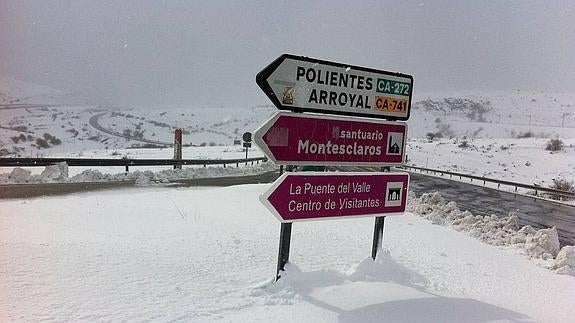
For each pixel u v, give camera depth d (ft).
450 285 17.13
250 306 12.80
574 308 16.17
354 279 15.75
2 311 10.86
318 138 15.39
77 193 50.34
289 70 14.73
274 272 16.22
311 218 15.34
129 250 17.78
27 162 73.10
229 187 59.31
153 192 52.75
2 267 14.02
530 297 17.22
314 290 14.21
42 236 19.94
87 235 21.09
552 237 30.07
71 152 183.52
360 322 12.05
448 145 231.71
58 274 13.87
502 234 34.53
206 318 11.69
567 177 148.05
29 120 369.91
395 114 17.37
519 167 171.12
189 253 18.12
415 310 13.29
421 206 45.80
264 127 14.21
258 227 26.84
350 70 16.10
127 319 11.09
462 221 39.27
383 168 17.70
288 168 15.60
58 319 10.71
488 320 13.28
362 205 16.55
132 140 301.22
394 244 25.40
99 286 13.15
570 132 380.37
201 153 180.14
